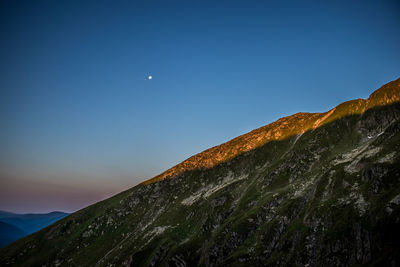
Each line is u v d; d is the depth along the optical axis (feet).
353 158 298.56
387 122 358.84
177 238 363.15
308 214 242.58
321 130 430.61
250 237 274.57
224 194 410.11
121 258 376.27
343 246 188.14
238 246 272.31
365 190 223.51
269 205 307.17
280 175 372.99
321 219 225.56
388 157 242.78
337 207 225.76
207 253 284.82
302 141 434.30
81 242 490.08
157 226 426.92
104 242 469.57
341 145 379.14
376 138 317.42
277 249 232.73
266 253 238.07
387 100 391.45
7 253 496.64
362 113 419.13
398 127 294.25
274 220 268.82
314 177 312.91
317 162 359.05
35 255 479.00
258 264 229.66
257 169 476.54
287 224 256.52
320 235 212.02
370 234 176.65
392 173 216.74
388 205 183.93
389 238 164.45
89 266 408.87
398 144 254.68
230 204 380.58
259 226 284.61
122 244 433.48
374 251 167.22
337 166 297.53
